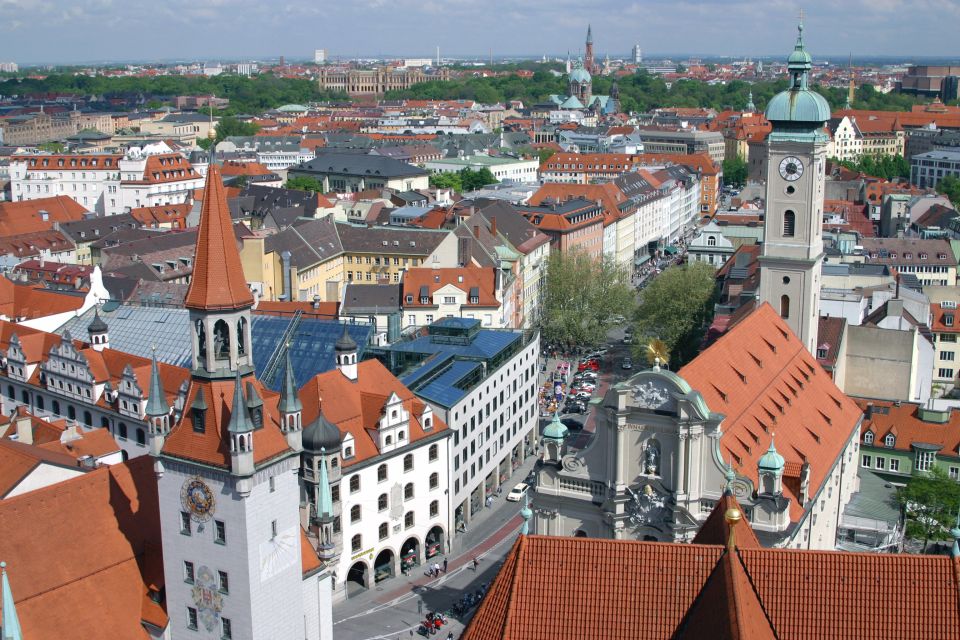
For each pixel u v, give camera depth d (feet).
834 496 373.40
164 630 256.11
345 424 383.45
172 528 249.96
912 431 441.68
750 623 193.88
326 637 274.77
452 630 361.10
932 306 582.76
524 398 529.04
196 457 240.32
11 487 284.82
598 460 326.44
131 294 619.26
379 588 394.93
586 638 209.36
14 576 241.76
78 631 245.65
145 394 411.75
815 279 446.19
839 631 200.64
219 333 241.76
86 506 260.01
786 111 427.74
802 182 433.07
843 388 485.56
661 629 207.31
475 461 459.73
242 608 243.81
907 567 201.36
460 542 436.35
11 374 469.57
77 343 455.22
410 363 464.65
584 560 214.48
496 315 637.71
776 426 349.41
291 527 251.60
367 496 385.91
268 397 335.67
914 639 197.47
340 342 396.57
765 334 395.96
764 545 303.89
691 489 310.04
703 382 329.93
